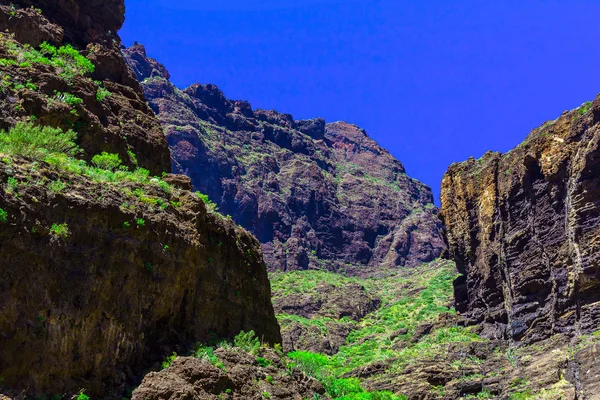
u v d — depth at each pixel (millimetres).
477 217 104188
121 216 25750
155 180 30594
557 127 91625
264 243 191125
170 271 27641
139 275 26031
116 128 36500
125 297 25250
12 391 20406
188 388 23578
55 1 47312
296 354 40656
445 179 112312
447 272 152375
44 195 23312
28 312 21453
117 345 24562
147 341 26625
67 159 27609
